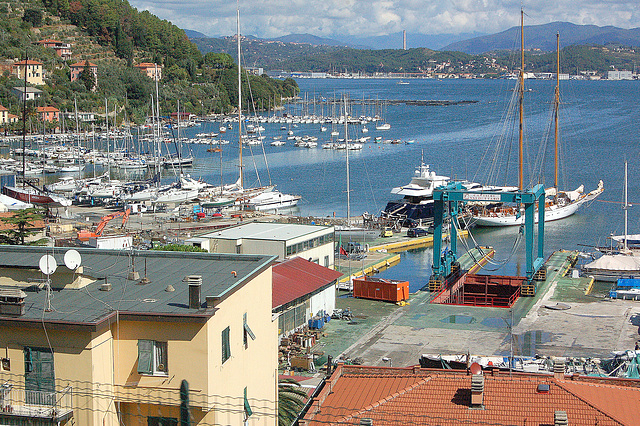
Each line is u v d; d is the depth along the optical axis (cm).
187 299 3120
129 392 2959
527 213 8675
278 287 6975
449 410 3544
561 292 8744
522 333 7050
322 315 7394
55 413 2844
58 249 3922
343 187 19162
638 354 5512
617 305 8138
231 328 3173
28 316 2928
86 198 15150
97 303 3100
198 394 2917
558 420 3247
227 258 3778
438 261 8838
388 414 3559
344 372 4144
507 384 3725
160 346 2953
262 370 3612
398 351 6525
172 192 15625
